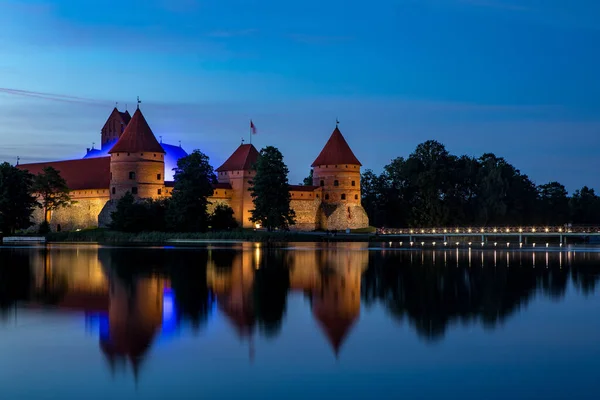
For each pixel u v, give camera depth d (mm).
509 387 24156
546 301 40906
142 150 121625
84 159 139125
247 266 62688
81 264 64750
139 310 38000
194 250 86750
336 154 137500
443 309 38125
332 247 96250
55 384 24625
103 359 27609
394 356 27891
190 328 33094
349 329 32781
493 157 160500
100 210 126562
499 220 144875
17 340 30594
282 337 31156
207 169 118438
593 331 32250
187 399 23188
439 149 157375
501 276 54500
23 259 70812
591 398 23141
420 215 144875
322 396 23359
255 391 23844
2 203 115188
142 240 110312
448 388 24078
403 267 62312
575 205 178500
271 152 118250
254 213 118438
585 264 66312
